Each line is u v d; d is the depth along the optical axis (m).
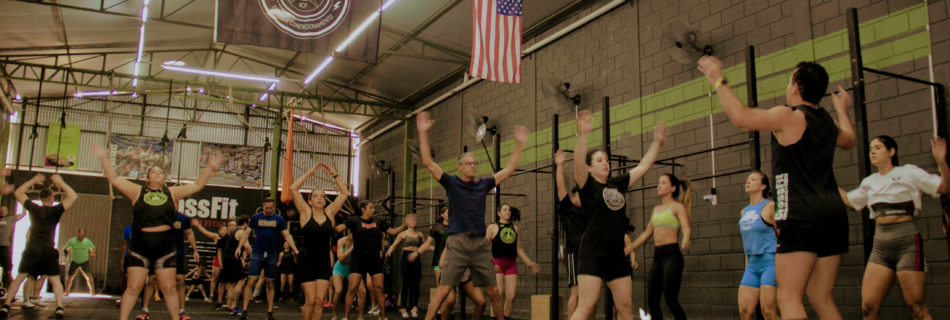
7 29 13.64
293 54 16.67
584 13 11.16
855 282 6.69
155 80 16.72
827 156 2.75
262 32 8.38
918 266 4.27
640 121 9.65
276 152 19.61
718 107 8.35
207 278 17.97
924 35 6.41
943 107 6.13
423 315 10.91
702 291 8.33
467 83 14.46
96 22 13.91
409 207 16.70
